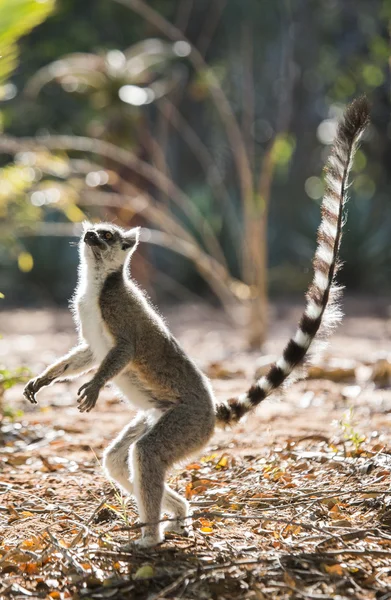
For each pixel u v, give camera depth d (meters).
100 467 8.53
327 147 36.44
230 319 23.45
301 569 5.63
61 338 20.91
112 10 34.19
